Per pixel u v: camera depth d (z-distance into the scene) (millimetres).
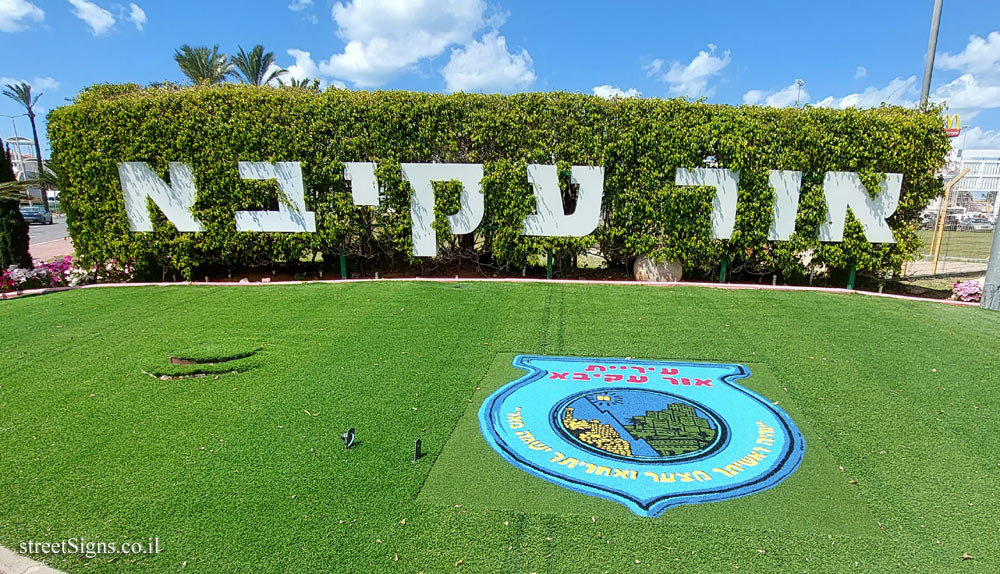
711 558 2920
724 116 9406
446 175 10016
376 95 9836
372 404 4863
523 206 9992
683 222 9742
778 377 5445
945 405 4785
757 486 3576
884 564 2863
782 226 9664
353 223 10289
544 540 3066
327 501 3432
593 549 2992
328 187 10172
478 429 4387
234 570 2854
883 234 9484
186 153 9797
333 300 8648
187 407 4832
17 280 9781
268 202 10219
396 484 3609
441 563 2893
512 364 5844
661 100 9500
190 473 3760
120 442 4211
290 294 9109
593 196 9922
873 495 3477
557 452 4027
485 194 10070
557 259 10688
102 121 9703
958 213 19844
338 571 2836
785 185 9492
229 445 4145
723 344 6449
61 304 8602
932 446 4090
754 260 10242
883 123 9125
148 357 6086
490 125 9734
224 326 7273
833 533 3109
